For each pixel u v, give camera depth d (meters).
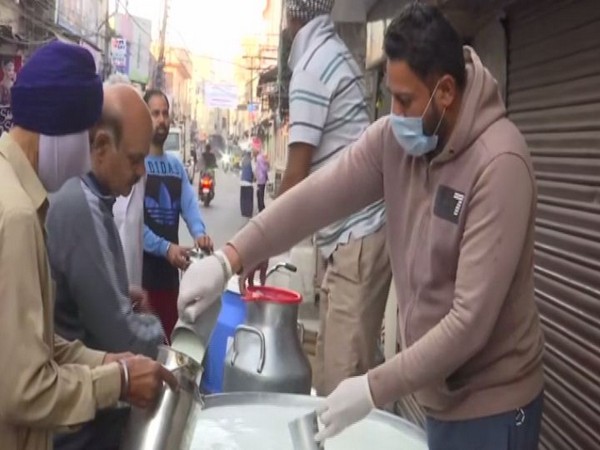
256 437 2.53
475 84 1.86
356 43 7.46
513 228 1.79
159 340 2.31
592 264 2.71
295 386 3.06
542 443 3.06
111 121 2.11
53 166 1.77
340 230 3.11
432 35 1.82
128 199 3.73
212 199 24.53
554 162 3.09
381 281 3.15
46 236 1.93
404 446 2.52
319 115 3.18
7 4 14.94
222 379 3.45
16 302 1.58
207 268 2.20
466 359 1.84
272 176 28.62
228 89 46.88
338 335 3.15
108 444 2.22
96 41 24.45
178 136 22.03
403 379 1.83
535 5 3.28
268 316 3.09
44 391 1.62
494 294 1.78
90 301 2.16
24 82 1.71
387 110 6.06
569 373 2.85
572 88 2.94
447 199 1.88
